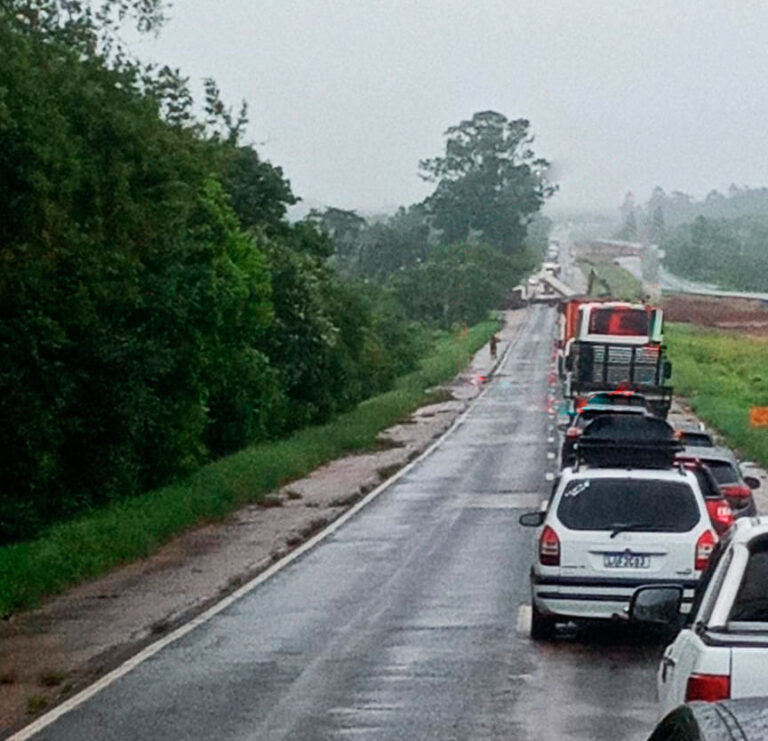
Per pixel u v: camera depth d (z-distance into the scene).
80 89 19.64
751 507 22.88
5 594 18.81
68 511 28.05
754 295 157.12
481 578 21.58
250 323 36.91
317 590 20.69
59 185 18.19
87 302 25.88
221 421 40.84
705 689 7.02
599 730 12.45
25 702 13.73
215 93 49.81
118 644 16.58
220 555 24.14
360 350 57.44
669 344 98.56
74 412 28.23
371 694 13.94
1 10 19.64
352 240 158.38
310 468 39.66
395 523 28.69
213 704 13.57
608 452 23.70
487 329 123.81
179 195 22.02
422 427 54.03
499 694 13.92
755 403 62.97
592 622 16.38
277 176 50.97
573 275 188.38
